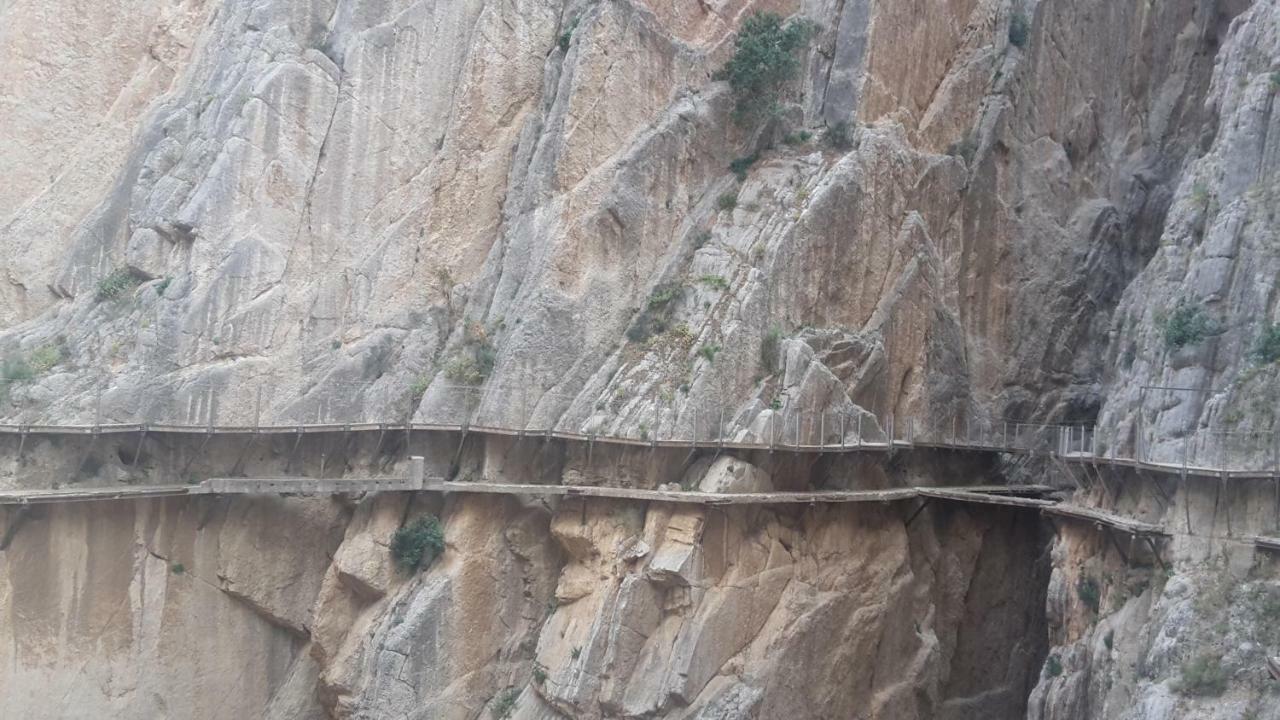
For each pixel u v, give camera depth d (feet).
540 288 135.54
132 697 126.93
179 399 133.08
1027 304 164.96
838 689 129.29
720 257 137.69
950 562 147.33
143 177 146.72
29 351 137.90
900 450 140.56
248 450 134.82
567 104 140.97
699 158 145.18
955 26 165.68
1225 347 113.29
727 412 128.98
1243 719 92.53
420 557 130.11
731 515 123.65
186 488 126.31
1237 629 97.55
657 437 125.39
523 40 151.33
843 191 139.95
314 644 130.82
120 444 129.80
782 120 148.05
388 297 144.36
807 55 152.46
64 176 150.71
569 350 134.72
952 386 151.12
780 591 126.62
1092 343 167.94
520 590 131.64
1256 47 128.88
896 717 134.00
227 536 132.67
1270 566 99.30
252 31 151.23
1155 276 130.52
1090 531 117.39
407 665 124.57
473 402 134.72
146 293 138.72
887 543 137.39
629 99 142.92
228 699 132.36
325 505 136.77
